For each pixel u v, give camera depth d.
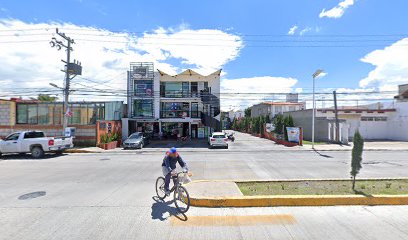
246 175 11.06
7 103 26.83
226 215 6.00
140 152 21.86
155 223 5.55
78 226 5.40
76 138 25.50
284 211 6.24
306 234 4.98
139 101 35.66
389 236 4.88
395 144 26.64
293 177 10.56
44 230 5.21
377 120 33.69
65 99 23.34
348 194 7.07
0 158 17.69
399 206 6.55
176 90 37.00
